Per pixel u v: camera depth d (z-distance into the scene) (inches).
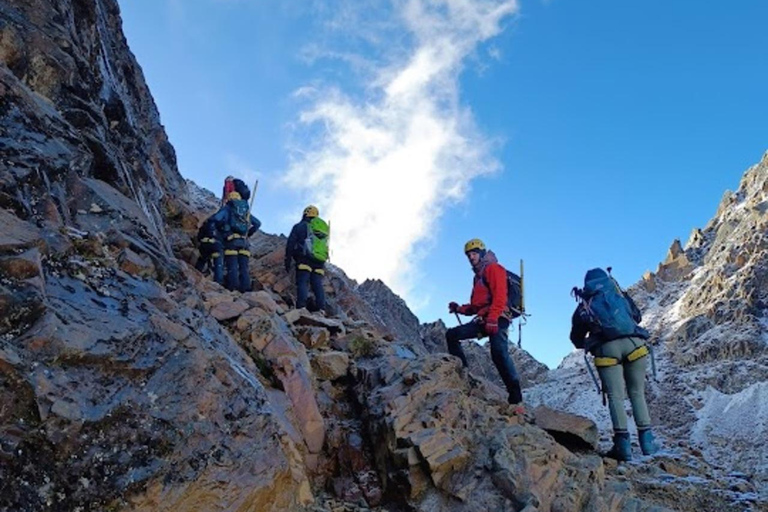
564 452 245.8
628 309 308.2
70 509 149.6
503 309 308.7
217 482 177.5
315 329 342.6
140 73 726.5
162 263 263.7
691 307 3526.1
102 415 163.8
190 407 185.6
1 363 150.8
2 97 243.1
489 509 216.8
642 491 269.4
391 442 243.9
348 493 242.4
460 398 266.7
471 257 334.6
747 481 302.5
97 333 178.7
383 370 295.1
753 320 2938.0
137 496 160.7
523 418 291.6
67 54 319.6
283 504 195.6
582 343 320.8
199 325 236.2
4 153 220.8
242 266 425.7
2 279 170.4
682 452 348.8
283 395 255.9
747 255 3476.9
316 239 427.5
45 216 215.2
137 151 482.0
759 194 4015.8
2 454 143.2
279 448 200.2
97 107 346.0
